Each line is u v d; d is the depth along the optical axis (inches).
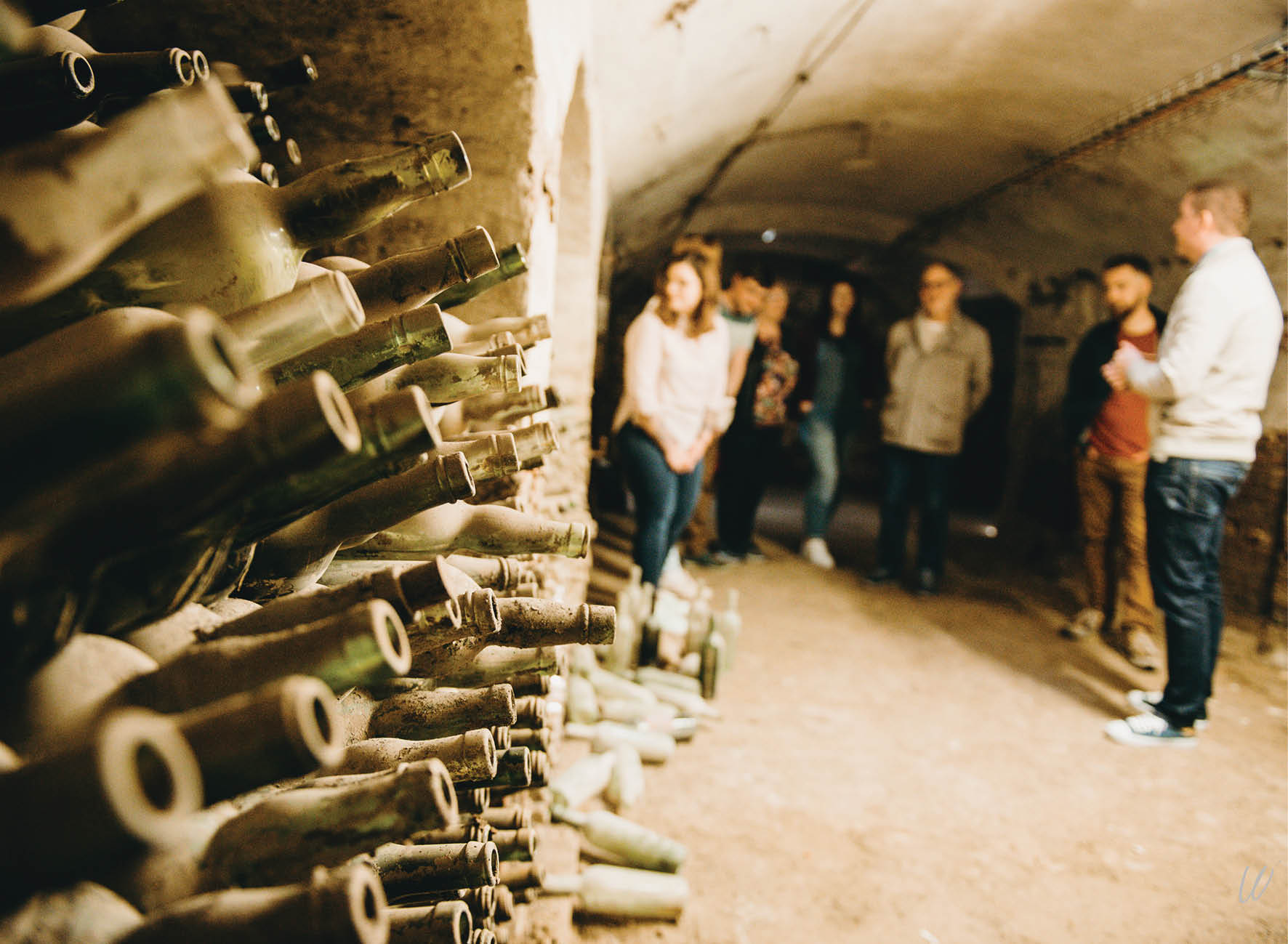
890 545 179.5
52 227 9.5
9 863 7.9
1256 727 111.9
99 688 13.9
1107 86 152.2
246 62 51.1
